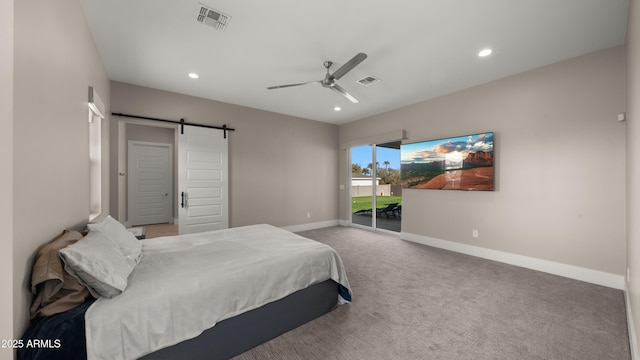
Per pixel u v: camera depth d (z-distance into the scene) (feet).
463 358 5.16
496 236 11.30
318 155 19.33
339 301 7.47
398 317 6.73
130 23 7.34
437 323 6.44
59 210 4.90
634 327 5.28
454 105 12.84
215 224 14.57
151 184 20.10
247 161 15.78
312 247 7.21
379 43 8.44
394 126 16.05
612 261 8.44
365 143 18.15
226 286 5.08
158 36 8.03
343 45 8.59
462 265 10.72
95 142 8.87
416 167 14.46
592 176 8.83
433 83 11.77
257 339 5.60
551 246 9.73
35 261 3.84
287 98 14.08
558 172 9.56
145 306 4.20
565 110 9.41
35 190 3.86
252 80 11.57
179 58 9.49
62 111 5.09
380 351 5.40
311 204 18.92
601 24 7.29
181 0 6.43
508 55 9.14
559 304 7.34
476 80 11.39
